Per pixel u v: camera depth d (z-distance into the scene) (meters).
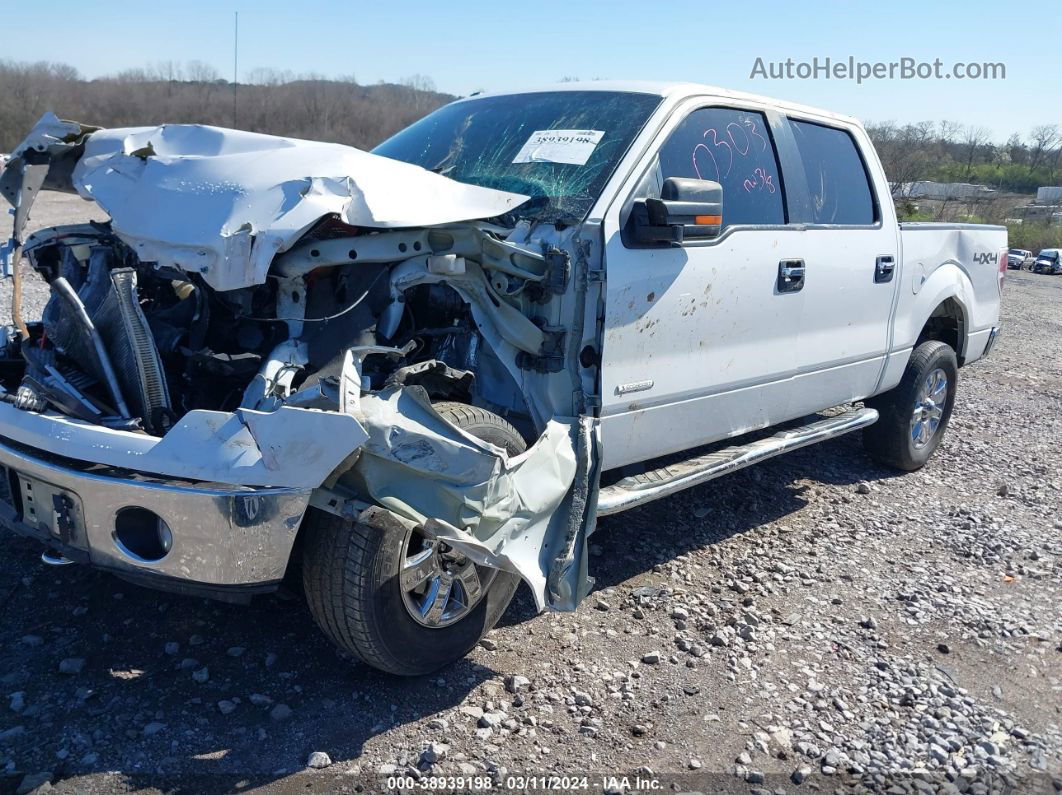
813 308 4.64
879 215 5.22
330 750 2.86
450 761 2.85
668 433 3.98
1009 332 14.17
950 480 6.03
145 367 2.89
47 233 3.76
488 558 3.07
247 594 2.87
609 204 3.57
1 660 3.19
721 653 3.60
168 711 2.98
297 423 2.67
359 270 3.14
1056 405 8.60
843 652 3.68
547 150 3.99
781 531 4.91
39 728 2.85
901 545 4.85
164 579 2.85
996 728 3.24
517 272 3.35
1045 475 6.29
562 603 3.37
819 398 4.93
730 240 4.04
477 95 4.90
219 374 3.03
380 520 2.85
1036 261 41.31
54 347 3.39
